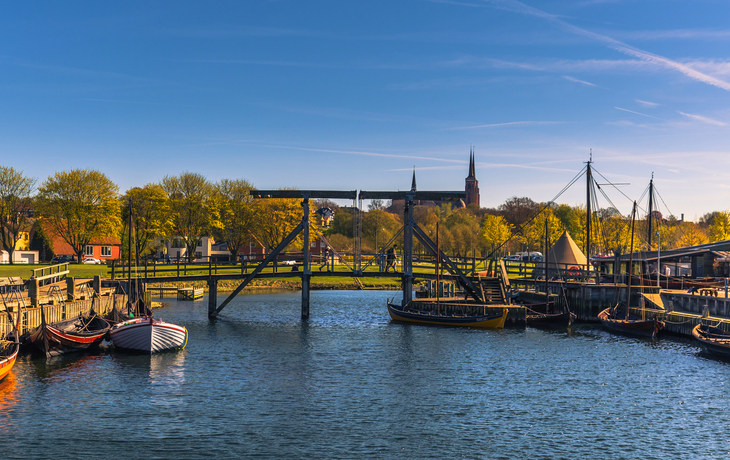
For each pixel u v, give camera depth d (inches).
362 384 1250.0
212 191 4549.7
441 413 1056.2
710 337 1640.0
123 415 1018.7
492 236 5191.9
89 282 2315.5
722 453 882.1
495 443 913.5
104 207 3917.3
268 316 2379.4
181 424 977.5
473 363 1465.3
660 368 1422.2
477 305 2174.0
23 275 2642.7
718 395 1187.3
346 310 2628.0
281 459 837.8
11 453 843.4
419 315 2164.1
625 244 4616.1
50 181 3914.9
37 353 1457.9
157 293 3253.0
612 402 1133.7
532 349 1659.7
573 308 2381.9
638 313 2156.7
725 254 2768.2
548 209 5019.7
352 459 842.8
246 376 1307.8
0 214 3946.9
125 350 1544.0
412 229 2288.4
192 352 1568.7
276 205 4463.6
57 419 992.9
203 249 5012.3
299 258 4766.2
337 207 6840.6
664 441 929.5
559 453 876.0
